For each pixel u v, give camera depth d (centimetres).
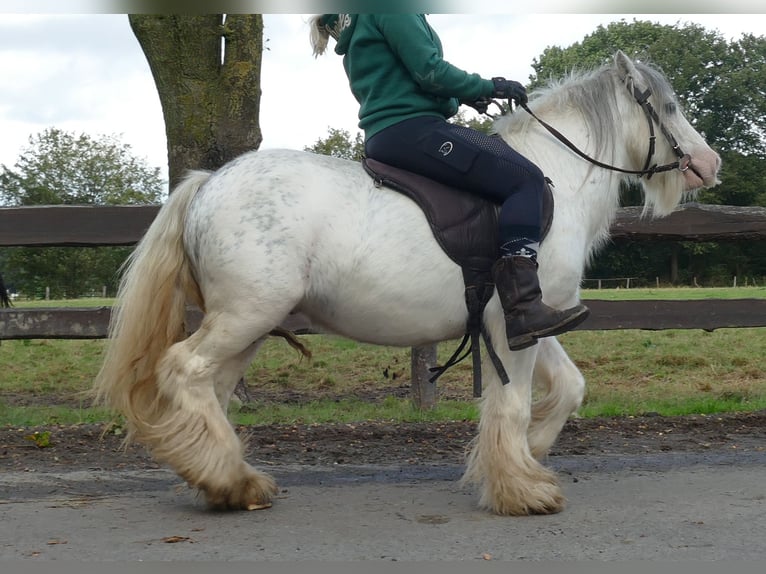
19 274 4131
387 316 421
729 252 5419
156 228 428
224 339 405
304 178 416
